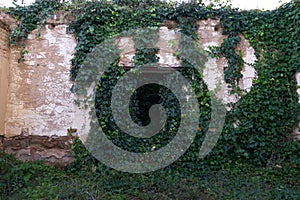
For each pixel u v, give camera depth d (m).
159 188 4.41
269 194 4.29
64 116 5.42
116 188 4.42
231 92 5.43
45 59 5.52
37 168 4.86
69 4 5.58
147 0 5.68
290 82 5.36
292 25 5.36
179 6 5.54
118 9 5.49
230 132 5.35
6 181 4.32
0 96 5.22
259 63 5.43
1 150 5.30
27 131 5.44
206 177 4.98
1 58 5.23
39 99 5.48
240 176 5.00
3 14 5.46
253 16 5.53
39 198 3.95
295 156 5.19
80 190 4.18
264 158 5.30
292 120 5.29
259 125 5.32
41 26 5.54
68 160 5.35
